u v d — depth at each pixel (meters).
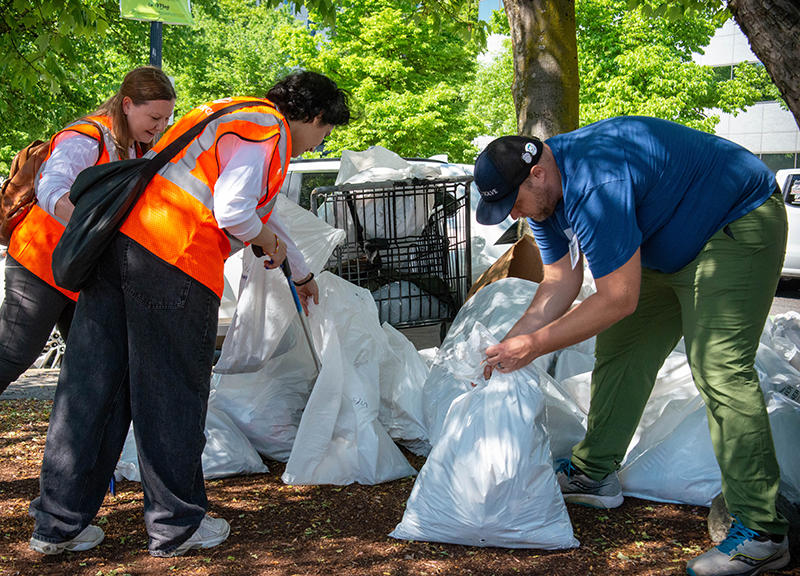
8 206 2.51
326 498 2.72
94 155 2.45
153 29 4.78
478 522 2.23
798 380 2.95
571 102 4.58
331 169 5.58
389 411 3.24
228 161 2.16
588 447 2.62
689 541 2.34
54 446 2.16
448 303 4.15
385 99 17.64
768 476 2.08
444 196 4.02
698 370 2.17
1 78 7.61
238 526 2.46
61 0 5.16
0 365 2.54
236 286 5.04
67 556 2.22
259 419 3.11
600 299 2.10
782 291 10.04
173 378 2.15
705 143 2.15
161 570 2.13
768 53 2.13
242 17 25.38
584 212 2.04
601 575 2.12
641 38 17.72
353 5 17.95
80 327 2.16
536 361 3.32
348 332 3.17
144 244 2.07
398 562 2.19
